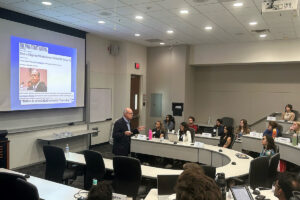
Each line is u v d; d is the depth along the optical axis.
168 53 8.94
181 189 0.93
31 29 5.62
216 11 4.85
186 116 8.87
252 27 6.03
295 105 8.04
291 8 3.60
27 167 5.63
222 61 8.23
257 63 8.09
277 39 7.37
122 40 8.12
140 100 9.31
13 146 5.39
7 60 5.21
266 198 2.72
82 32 6.95
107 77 8.13
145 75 9.32
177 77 8.78
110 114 8.34
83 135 7.22
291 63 7.94
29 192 2.17
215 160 5.11
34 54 5.73
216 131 6.84
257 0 4.18
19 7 4.91
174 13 5.04
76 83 6.84
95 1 4.43
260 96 8.55
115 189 3.41
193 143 5.68
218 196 0.91
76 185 4.68
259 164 3.18
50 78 6.12
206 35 7.07
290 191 2.04
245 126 6.82
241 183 3.37
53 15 5.41
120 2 4.44
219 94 9.22
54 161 3.87
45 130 6.05
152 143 5.96
